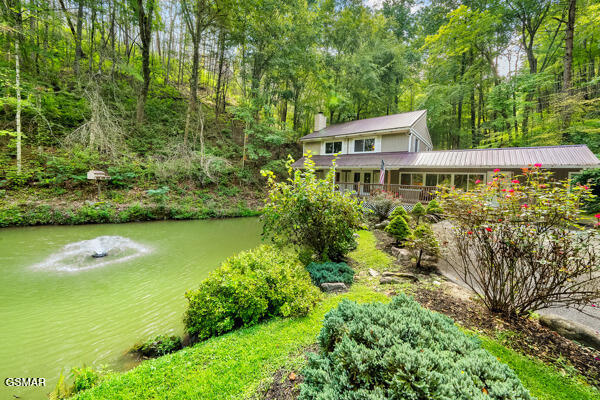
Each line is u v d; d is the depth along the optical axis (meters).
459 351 1.89
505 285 3.49
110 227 11.11
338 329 2.14
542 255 2.98
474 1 19.84
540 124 15.94
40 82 14.23
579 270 2.77
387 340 1.85
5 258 7.03
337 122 24.72
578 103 13.09
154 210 13.02
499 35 20.03
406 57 25.30
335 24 22.48
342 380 1.67
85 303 4.82
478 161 12.08
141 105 17.28
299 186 5.82
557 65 17.36
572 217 2.76
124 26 18.33
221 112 23.98
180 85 24.89
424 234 5.51
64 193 12.07
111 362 3.27
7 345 3.59
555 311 3.76
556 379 2.31
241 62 20.36
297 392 2.19
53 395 2.57
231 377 2.43
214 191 16.98
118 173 13.90
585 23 14.70
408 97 28.48
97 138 13.66
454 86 21.03
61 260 7.04
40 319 4.26
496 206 3.57
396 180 16.38
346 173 19.27
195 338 3.55
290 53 19.27
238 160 20.67
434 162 13.23
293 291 3.88
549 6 16.84
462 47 20.28
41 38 14.57
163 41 24.23
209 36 21.59
